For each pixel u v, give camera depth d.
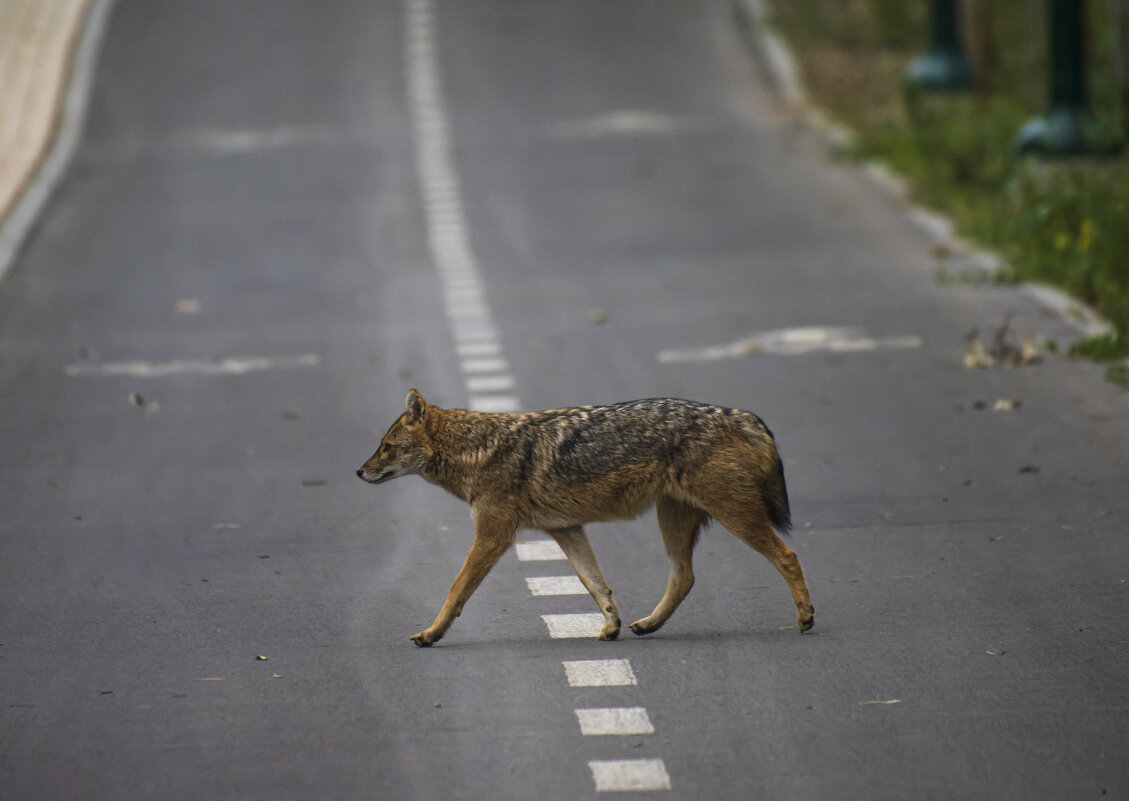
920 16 103.75
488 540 24.36
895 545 28.78
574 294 55.06
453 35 104.81
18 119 86.06
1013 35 98.19
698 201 69.75
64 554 29.78
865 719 20.34
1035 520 29.69
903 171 72.56
